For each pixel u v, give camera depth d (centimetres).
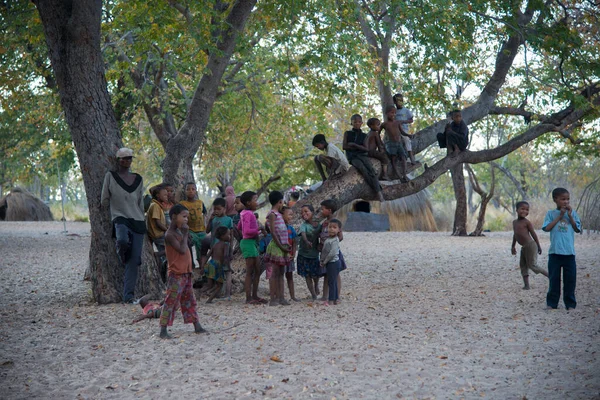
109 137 995
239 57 1608
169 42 1257
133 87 1501
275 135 2105
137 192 970
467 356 616
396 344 672
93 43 973
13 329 773
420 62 1288
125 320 823
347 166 1144
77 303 991
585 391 495
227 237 979
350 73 1235
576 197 3253
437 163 1197
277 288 941
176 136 1141
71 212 5131
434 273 1342
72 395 513
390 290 1094
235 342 688
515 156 4525
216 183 3422
